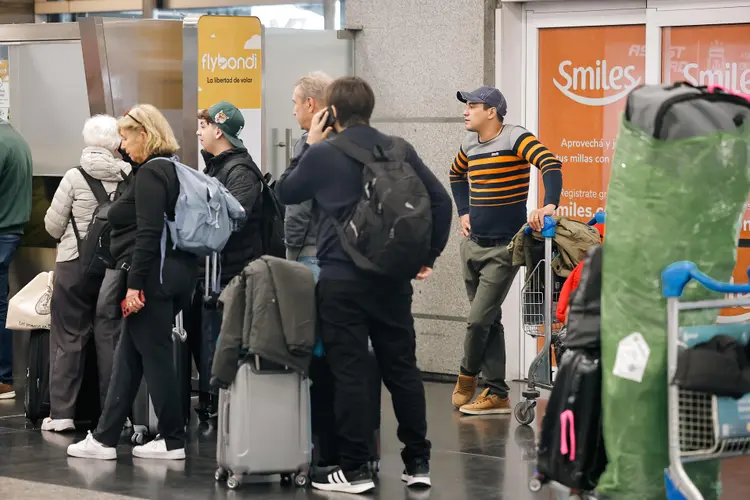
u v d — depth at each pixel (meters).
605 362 6.60
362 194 8.27
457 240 13.24
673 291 6.26
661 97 6.42
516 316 13.18
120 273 9.73
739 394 6.24
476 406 11.59
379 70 13.59
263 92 12.74
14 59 13.83
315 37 13.37
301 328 8.50
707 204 6.40
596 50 12.65
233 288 8.73
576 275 9.44
